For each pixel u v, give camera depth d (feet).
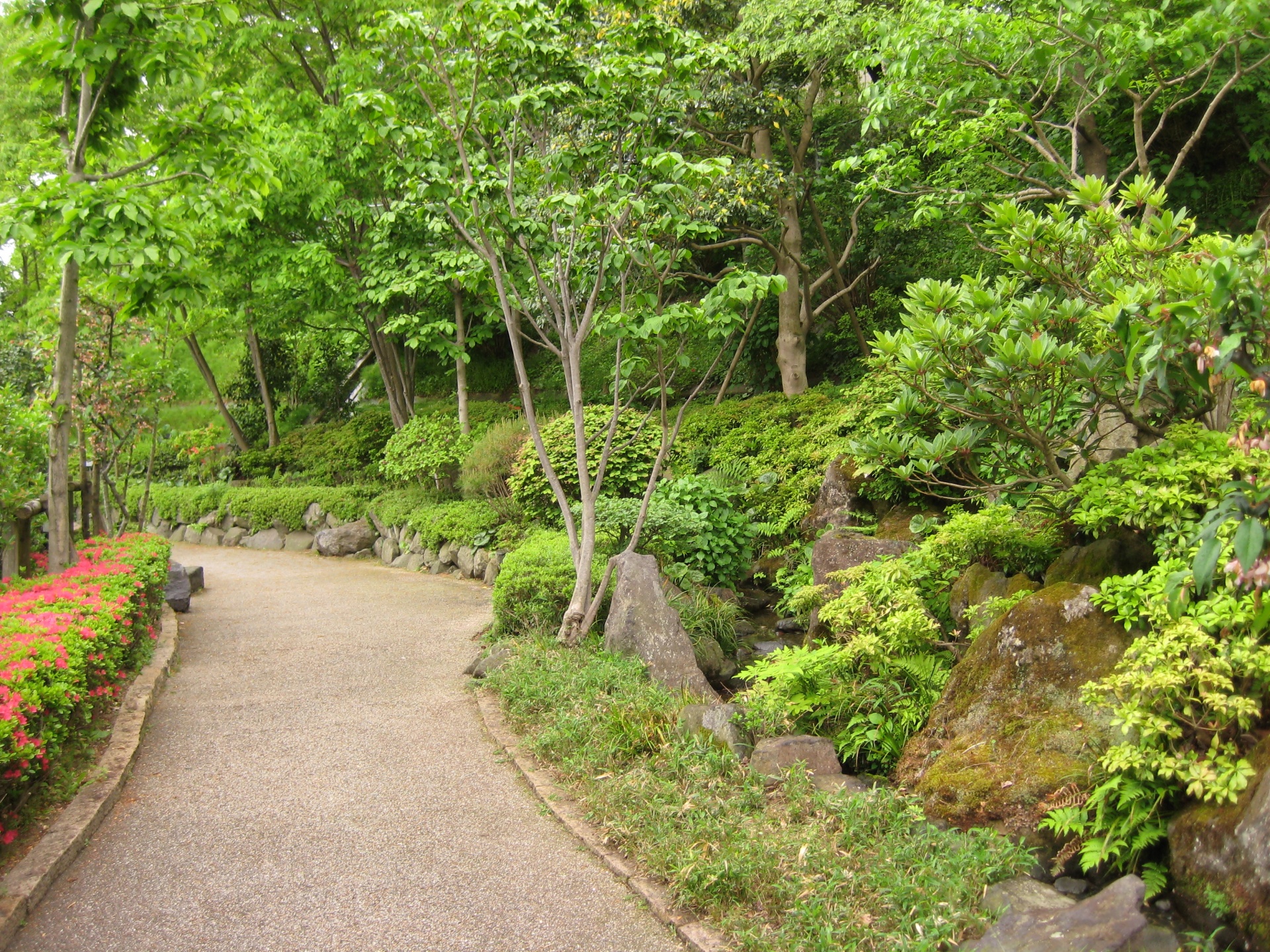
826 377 44.19
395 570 38.65
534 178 21.21
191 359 67.92
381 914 10.47
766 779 12.93
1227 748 9.36
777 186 35.40
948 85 25.02
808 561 27.14
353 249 44.09
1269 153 29.76
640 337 19.43
